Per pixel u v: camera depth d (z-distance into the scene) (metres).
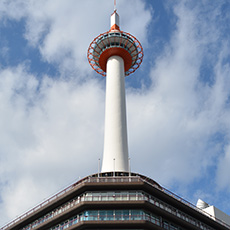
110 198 60.56
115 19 97.19
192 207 70.81
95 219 58.69
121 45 90.25
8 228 72.25
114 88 84.19
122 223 57.28
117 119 78.94
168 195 64.56
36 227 66.12
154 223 58.75
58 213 64.56
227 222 85.00
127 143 76.81
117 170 71.12
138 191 61.81
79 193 63.47
